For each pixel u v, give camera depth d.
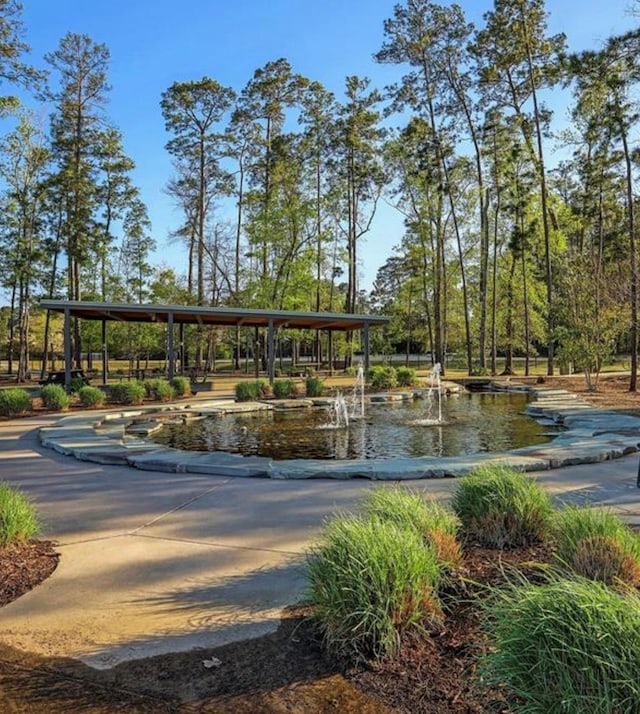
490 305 25.69
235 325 21.69
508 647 1.54
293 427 9.80
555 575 2.15
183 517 3.95
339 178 25.14
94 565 3.01
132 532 3.62
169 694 1.79
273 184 24.58
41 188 20.48
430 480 4.96
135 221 26.94
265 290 24.20
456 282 27.66
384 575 2.04
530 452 5.84
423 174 22.41
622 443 6.31
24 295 21.25
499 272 25.44
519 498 3.10
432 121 21.41
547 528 3.01
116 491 4.76
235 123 24.67
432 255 24.58
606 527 2.55
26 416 10.66
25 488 4.90
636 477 4.92
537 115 19.17
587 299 15.11
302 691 1.79
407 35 20.66
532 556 2.83
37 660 2.02
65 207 21.00
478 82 20.17
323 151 24.73
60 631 2.24
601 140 15.98
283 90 24.16
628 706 1.32
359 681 1.84
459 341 32.03
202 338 26.92
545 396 13.35
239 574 2.84
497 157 21.38
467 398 14.84
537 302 22.38
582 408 10.40
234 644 2.11
